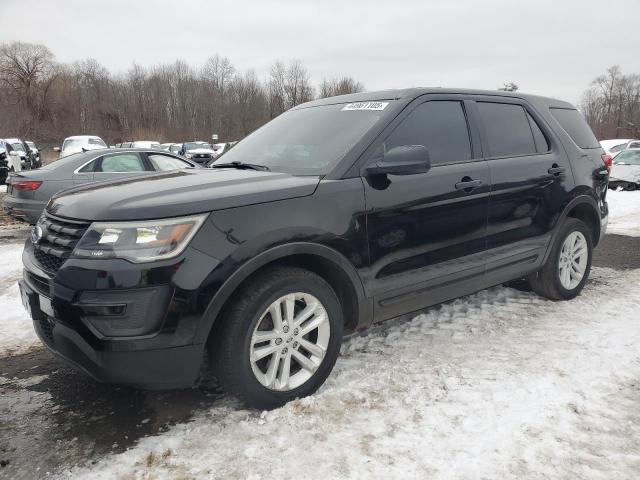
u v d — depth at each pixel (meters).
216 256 2.46
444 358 3.36
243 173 3.15
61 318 2.44
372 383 3.03
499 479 2.20
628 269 5.64
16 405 2.91
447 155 3.50
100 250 2.40
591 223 4.77
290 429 2.58
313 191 2.81
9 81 70.62
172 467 2.32
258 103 69.00
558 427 2.57
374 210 3.00
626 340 3.60
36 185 7.75
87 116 70.62
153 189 2.74
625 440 2.47
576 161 4.44
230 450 2.43
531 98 4.38
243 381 2.61
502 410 2.72
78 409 2.86
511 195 3.79
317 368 2.89
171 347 2.42
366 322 3.11
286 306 2.75
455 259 3.46
